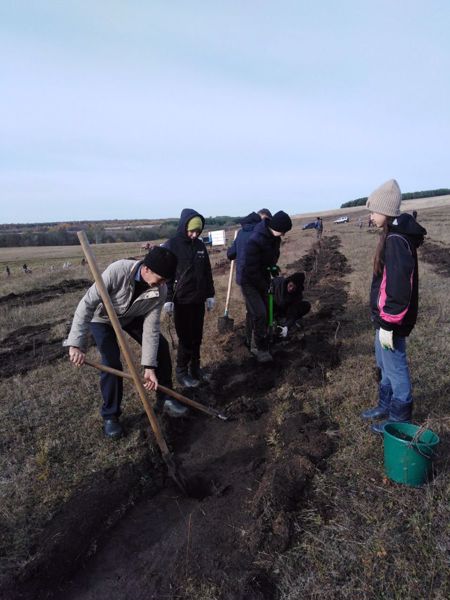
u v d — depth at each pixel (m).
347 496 3.36
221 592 2.73
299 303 7.68
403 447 3.25
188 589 2.78
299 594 2.63
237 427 4.76
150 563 3.07
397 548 2.81
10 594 2.83
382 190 3.60
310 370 5.83
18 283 19.22
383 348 3.82
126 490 3.72
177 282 5.25
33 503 3.55
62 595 2.90
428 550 2.78
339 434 4.16
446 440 3.83
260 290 6.41
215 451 4.39
